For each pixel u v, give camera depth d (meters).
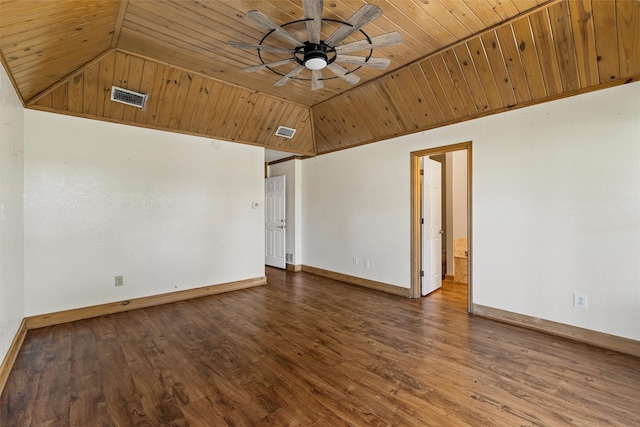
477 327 3.18
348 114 4.50
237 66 3.38
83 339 2.87
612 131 2.66
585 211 2.80
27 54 2.32
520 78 2.97
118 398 1.98
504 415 1.82
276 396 2.01
